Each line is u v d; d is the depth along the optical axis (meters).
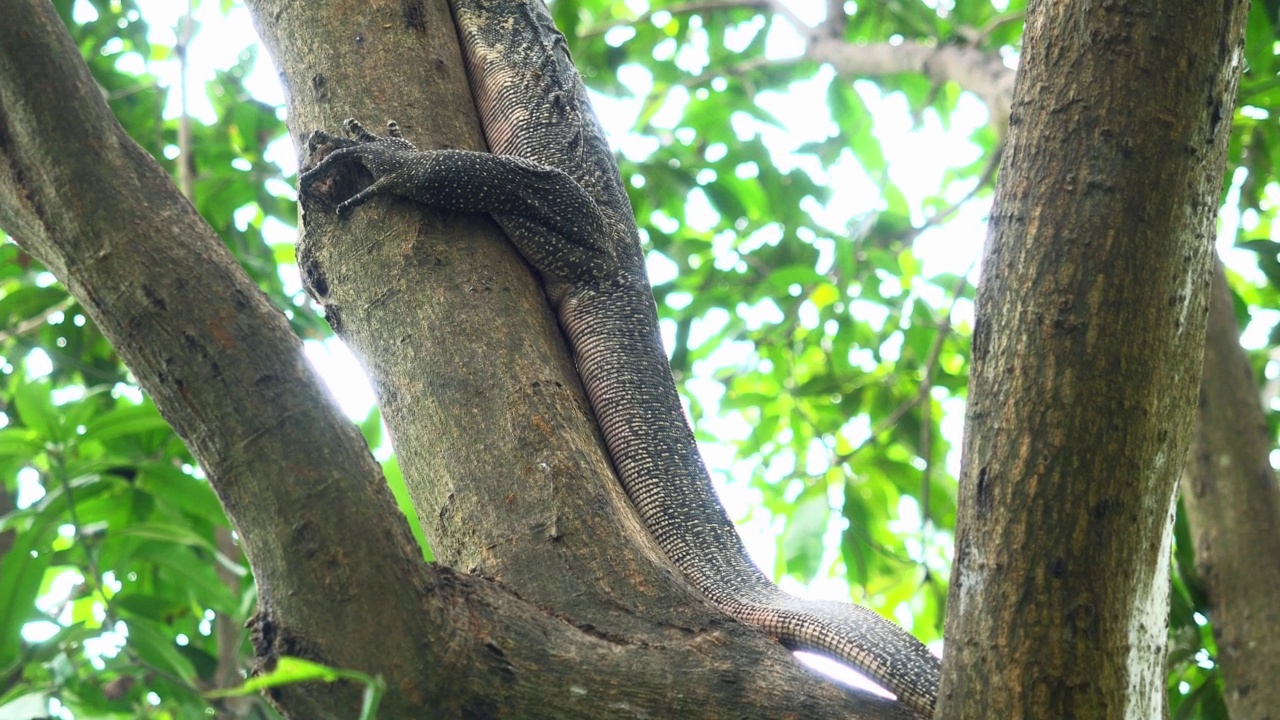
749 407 7.95
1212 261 2.63
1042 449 2.46
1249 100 6.63
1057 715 2.41
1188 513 5.39
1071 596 2.43
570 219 4.27
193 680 4.09
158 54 8.45
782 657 2.86
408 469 3.27
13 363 6.34
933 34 8.32
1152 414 2.48
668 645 2.81
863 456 7.41
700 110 7.68
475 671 2.57
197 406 2.51
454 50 4.28
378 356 3.39
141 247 2.58
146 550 4.50
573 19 8.67
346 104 3.87
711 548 3.82
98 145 2.64
